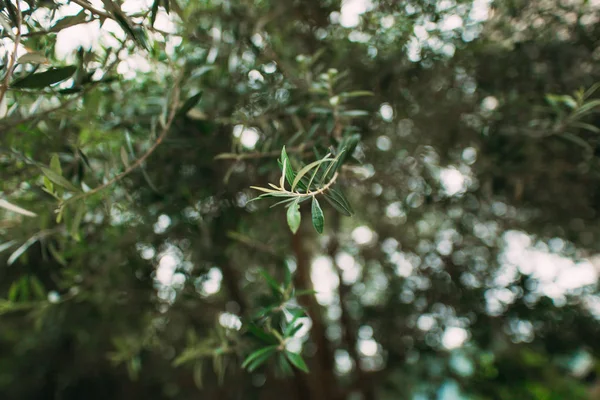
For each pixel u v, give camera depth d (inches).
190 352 33.7
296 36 41.1
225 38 37.6
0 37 20.3
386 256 51.9
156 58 26.3
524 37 39.0
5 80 18.9
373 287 57.5
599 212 42.8
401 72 38.0
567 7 37.9
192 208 36.8
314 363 62.5
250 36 37.1
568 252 46.9
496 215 46.6
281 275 46.4
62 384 71.6
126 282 41.3
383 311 51.4
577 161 38.3
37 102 25.1
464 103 41.1
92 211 34.4
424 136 42.5
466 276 47.7
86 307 50.4
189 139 31.1
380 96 38.7
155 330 45.2
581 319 44.0
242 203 41.1
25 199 30.4
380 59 38.5
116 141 34.5
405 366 54.5
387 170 45.0
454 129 41.2
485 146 37.8
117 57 24.6
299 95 32.9
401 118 41.3
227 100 37.0
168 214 36.0
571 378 61.5
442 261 49.0
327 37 39.3
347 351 56.3
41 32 21.0
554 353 44.2
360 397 58.7
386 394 66.2
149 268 41.1
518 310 43.4
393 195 47.7
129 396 73.5
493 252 48.3
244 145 33.3
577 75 38.5
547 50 38.2
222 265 41.6
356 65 38.6
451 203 44.6
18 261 47.3
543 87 38.2
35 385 74.5
